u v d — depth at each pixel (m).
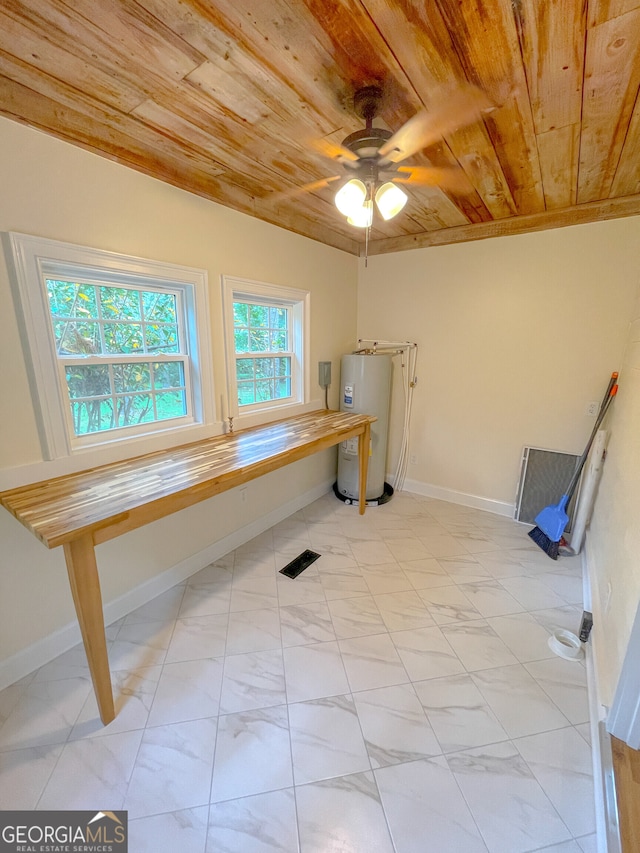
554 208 2.65
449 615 2.07
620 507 1.86
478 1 1.01
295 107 1.50
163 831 1.14
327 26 1.09
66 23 1.08
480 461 3.36
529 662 1.78
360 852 1.10
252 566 2.51
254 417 2.77
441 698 1.59
